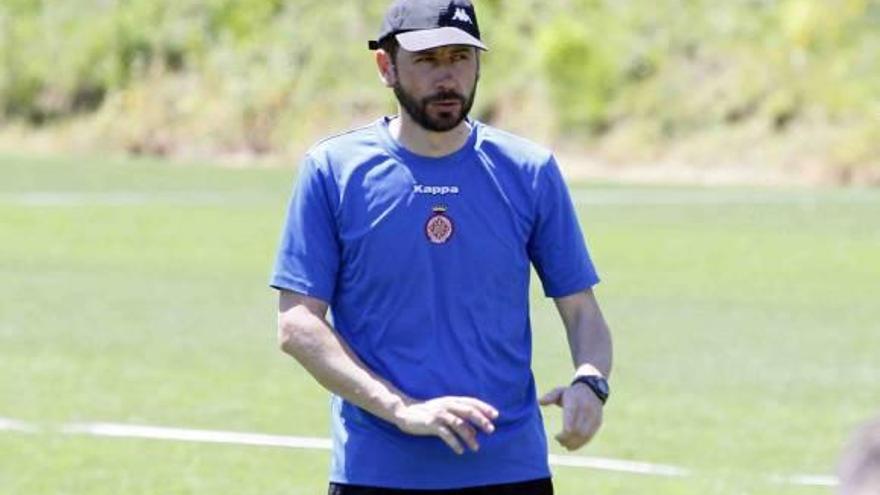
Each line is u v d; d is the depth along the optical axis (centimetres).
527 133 10619
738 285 5416
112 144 11981
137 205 7931
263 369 3831
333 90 11456
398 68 1509
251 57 11900
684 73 10494
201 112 11794
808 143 9781
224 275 5550
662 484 2773
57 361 3919
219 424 3222
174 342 4203
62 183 9162
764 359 4050
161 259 5966
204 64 12062
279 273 1538
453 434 1445
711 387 3688
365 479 1523
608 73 10619
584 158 10356
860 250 6338
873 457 851
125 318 4597
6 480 2745
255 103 11619
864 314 4803
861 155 9575
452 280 1519
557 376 3803
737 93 10231
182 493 2672
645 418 3341
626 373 3853
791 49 10319
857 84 9994
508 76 10894
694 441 3128
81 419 3253
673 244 6519
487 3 11225
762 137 9969
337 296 1548
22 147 12294
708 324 4609
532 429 1545
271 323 4534
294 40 11819
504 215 1531
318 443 3062
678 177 9925
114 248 6288
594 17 10906
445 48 1484
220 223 7169
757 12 10700
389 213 1517
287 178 9662
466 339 1521
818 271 5762
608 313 4816
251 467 2861
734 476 2833
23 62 12644
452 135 1535
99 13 12662
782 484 2775
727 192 8894
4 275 5506
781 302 5041
